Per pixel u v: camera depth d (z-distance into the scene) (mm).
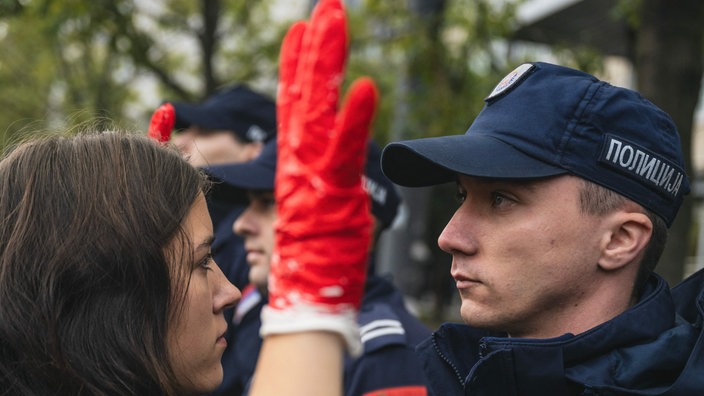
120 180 1332
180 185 1373
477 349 1673
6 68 12539
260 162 2594
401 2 6832
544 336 1523
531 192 1488
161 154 1391
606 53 8234
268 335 1133
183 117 3697
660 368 1442
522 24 7367
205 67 9469
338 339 1128
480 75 6871
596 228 1488
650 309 1499
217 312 1438
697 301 1534
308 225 1098
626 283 1529
